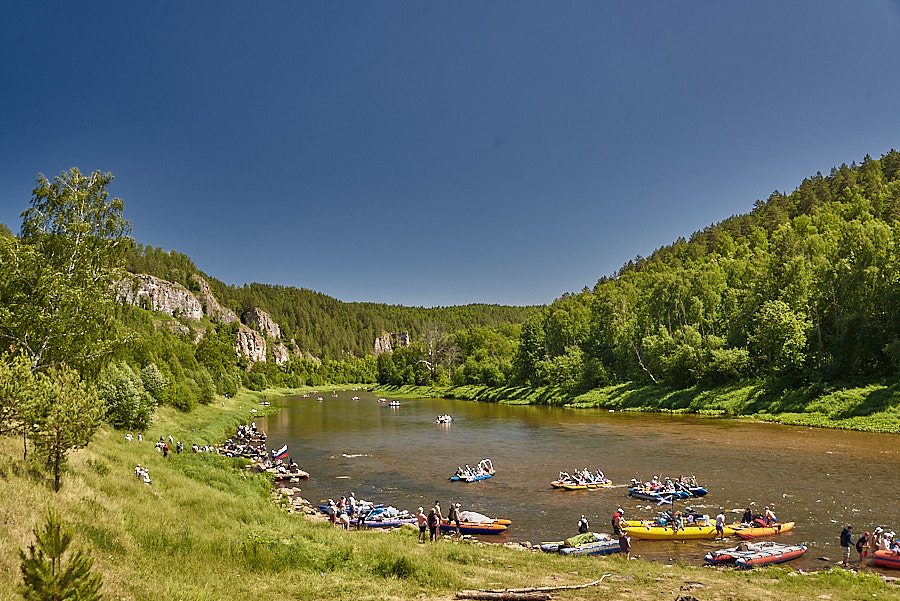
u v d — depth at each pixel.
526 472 42.91
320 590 15.39
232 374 137.62
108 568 13.46
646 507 32.09
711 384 80.19
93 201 36.12
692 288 100.06
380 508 32.03
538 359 122.62
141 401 49.19
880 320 65.75
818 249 89.62
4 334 30.02
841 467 38.72
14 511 15.13
